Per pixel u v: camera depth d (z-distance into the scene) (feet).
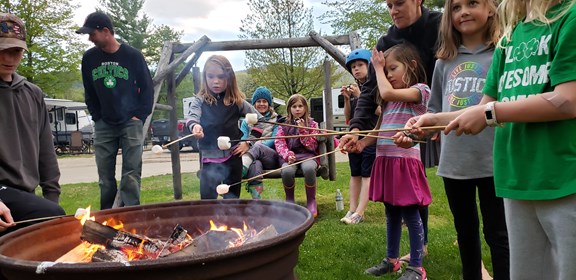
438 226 12.60
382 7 50.67
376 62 8.20
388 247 8.93
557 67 4.44
